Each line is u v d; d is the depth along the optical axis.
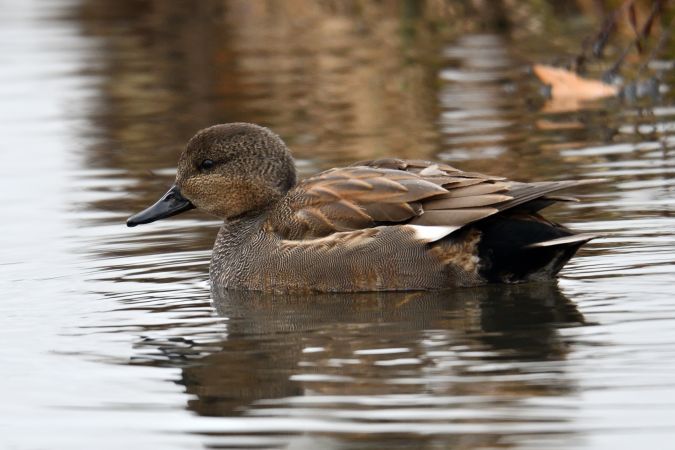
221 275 12.67
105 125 20.92
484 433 8.44
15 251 14.09
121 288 12.53
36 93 23.53
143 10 32.25
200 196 13.20
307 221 12.23
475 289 11.84
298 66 25.00
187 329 11.09
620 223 13.78
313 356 10.13
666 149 17.30
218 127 13.23
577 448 8.15
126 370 10.04
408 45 26.55
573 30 26.20
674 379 9.16
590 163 16.75
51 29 30.41
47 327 11.27
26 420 9.16
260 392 9.41
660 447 8.09
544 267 11.73
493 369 9.57
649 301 11.12
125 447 8.64
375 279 11.95
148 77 24.69
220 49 27.22
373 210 12.01
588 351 9.85
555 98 21.33
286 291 12.26
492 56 24.86
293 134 19.48
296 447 8.44
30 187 17.23
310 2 29.91
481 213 11.48
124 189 16.91
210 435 8.75
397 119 20.28
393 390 9.26
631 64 23.19
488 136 18.72
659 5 21.42
